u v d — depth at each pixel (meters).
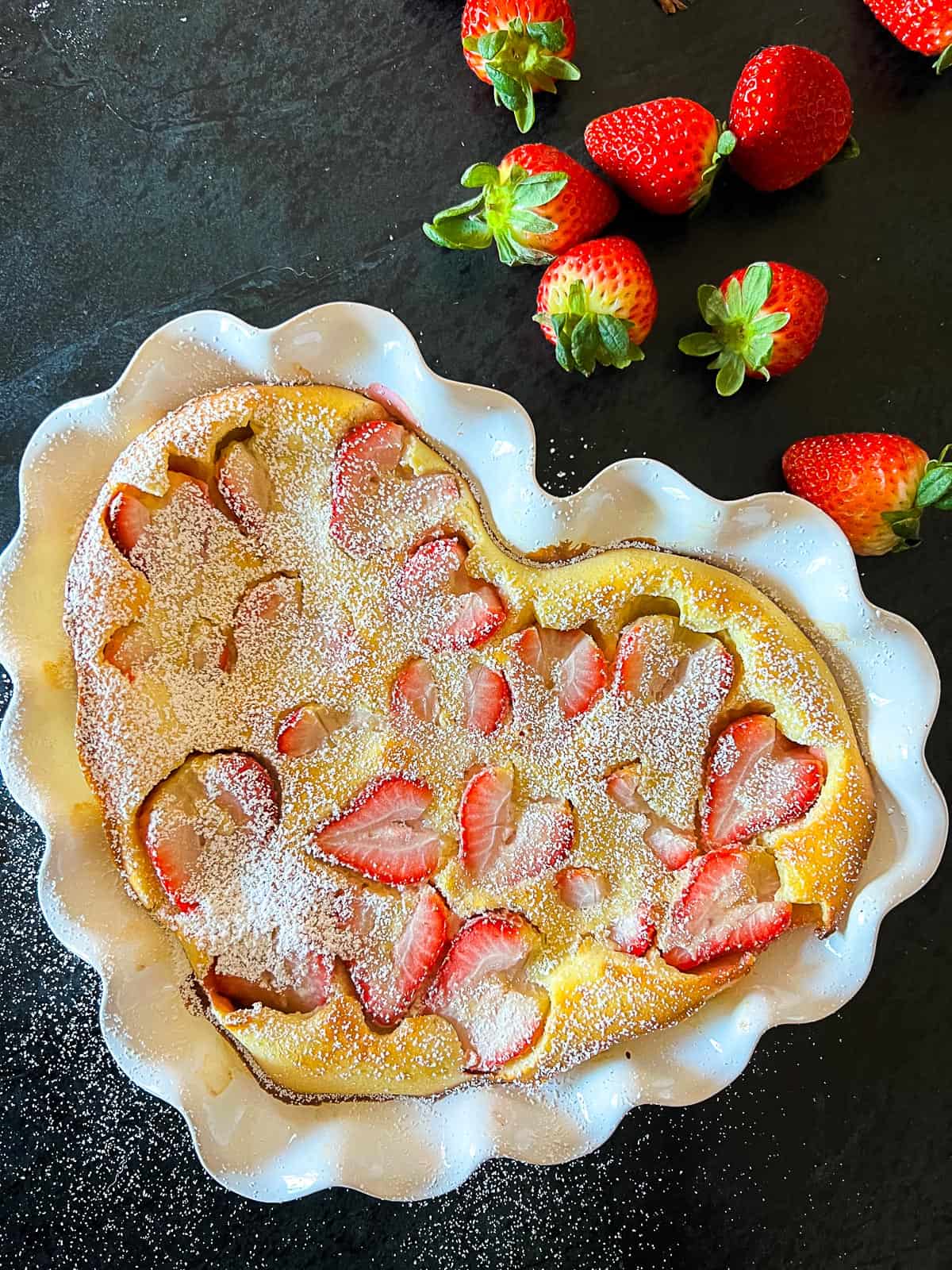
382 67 0.35
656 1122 0.36
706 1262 0.36
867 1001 0.36
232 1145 0.31
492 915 0.33
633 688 0.33
